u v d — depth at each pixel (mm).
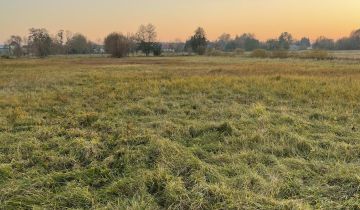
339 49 129750
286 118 9250
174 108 11297
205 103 12133
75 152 6754
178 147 6914
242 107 11125
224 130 8156
